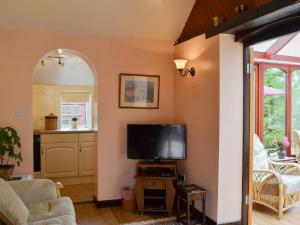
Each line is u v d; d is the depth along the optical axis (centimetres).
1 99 351
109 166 397
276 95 548
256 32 294
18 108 357
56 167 492
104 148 394
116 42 396
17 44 354
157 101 418
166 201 371
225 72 319
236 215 331
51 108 554
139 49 407
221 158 321
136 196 376
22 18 344
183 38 409
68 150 498
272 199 371
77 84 562
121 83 399
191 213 364
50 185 291
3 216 212
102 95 391
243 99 329
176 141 380
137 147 384
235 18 286
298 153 515
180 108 404
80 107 576
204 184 346
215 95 325
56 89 553
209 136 336
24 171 360
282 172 423
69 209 260
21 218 218
